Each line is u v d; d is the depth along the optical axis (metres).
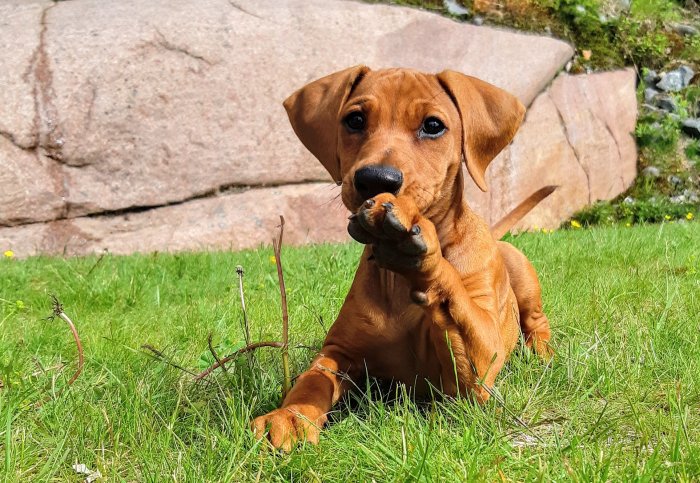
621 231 2.27
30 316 1.49
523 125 2.77
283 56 2.54
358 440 1.00
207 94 2.46
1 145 2.28
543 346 1.27
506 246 1.30
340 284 1.56
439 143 1.08
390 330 1.09
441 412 1.05
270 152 2.51
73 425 1.02
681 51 3.28
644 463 0.95
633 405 1.05
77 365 1.20
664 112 3.13
